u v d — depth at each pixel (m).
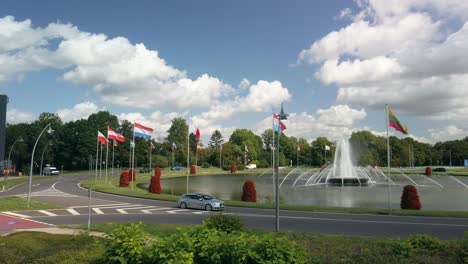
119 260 8.46
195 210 32.25
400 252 11.18
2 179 80.44
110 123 142.88
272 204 35.47
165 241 8.73
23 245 12.80
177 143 148.62
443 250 11.46
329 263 10.15
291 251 8.49
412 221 24.86
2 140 80.56
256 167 148.62
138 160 137.25
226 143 149.00
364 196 45.72
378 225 23.03
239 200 42.19
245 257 8.18
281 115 19.55
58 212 30.48
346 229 21.47
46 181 75.31
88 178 85.62
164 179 86.75
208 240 8.78
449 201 40.06
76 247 11.39
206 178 90.38
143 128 52.06
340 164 69.50
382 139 140.88
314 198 44.00
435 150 165.75
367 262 10.27
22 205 33.78
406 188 33.16
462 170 114.88
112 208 33.38
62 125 138.00
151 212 30.66
